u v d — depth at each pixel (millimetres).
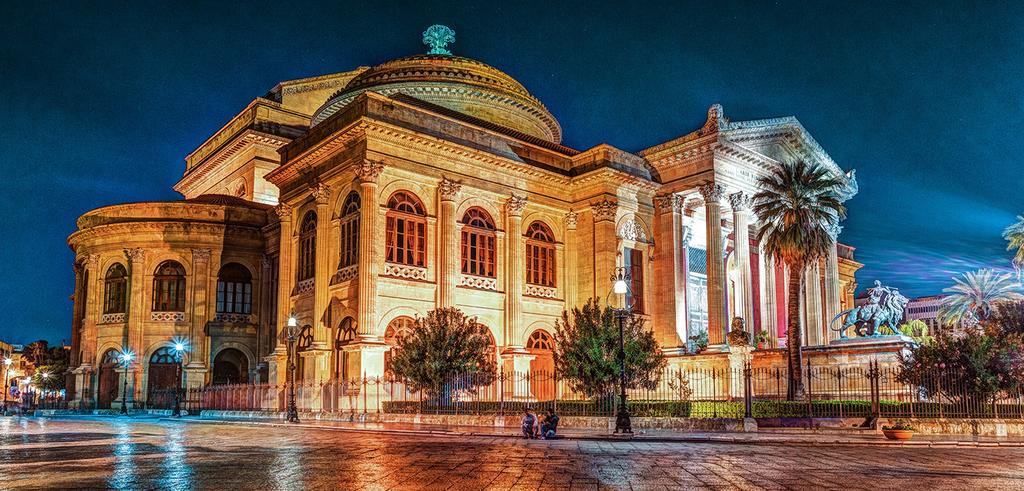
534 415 27656
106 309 56188
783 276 60000
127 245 55469
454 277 44688
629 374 36344
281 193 50281
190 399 51906
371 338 40594
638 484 14773
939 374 32781
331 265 45000
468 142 47062
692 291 58656
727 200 52031
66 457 19656
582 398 39469
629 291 50500
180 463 18203
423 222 44875
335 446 23359
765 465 18266
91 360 55469
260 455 20312
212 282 55500
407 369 37688
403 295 43062
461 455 20469
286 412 41688
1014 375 32625
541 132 60656
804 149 57188
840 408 32125
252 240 56969
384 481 15016
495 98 56875
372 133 42688
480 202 47406
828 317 57031
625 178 50844
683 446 24047
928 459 20062
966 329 35531
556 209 51156
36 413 56812
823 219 44938
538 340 49281
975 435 28625
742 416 33156
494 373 39750
